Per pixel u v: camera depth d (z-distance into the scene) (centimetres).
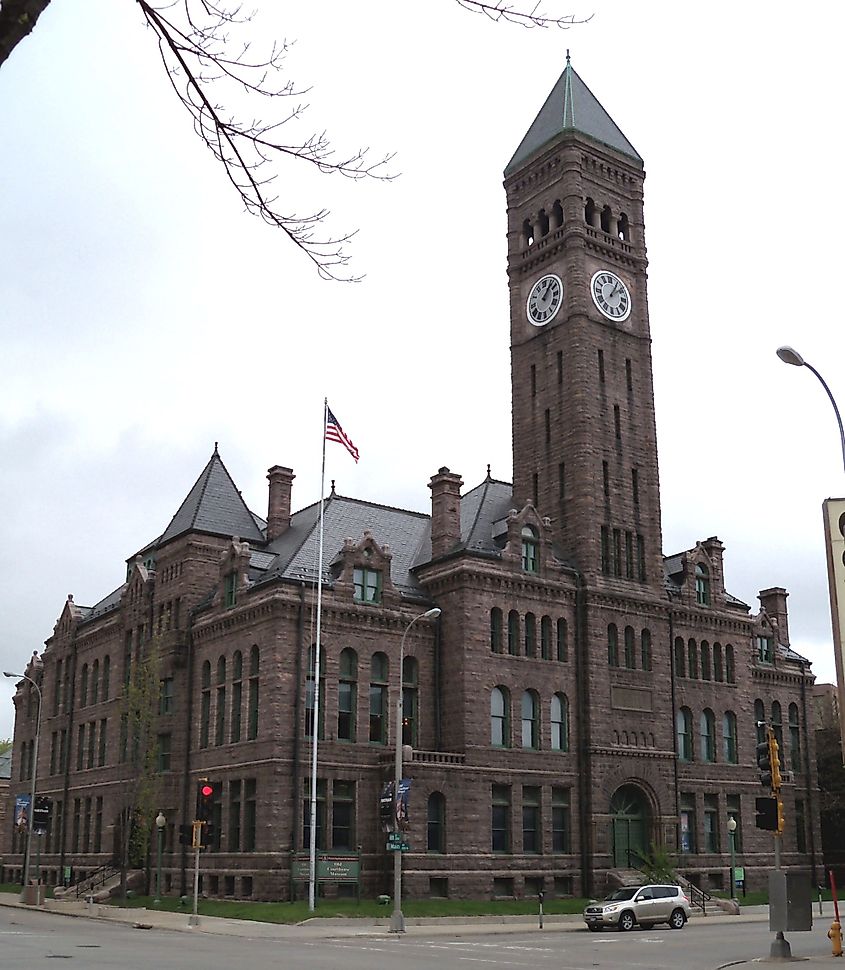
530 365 8056
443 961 3419
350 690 6562
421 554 7438
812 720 9194
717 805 7712
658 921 5506
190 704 7169
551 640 7081
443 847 6369
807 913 3541
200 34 891
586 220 8106
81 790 8412
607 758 7038
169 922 5338
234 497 7888
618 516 7581
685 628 7844
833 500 3409
